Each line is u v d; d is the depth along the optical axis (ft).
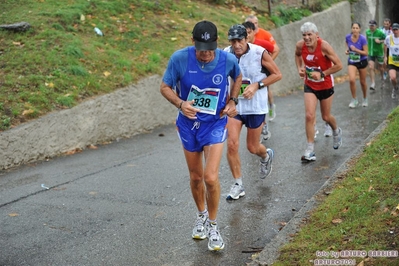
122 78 65.67
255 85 38.81
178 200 41.34
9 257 32.27
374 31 93.66
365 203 32.60
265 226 35.58
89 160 53.47
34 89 58.34
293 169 48.08
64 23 73.31
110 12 80.33
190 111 30.12
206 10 94.07
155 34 79.51
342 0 129.59
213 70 30.30
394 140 44.01
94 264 31.07
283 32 100.48
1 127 51.49
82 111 58.29
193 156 31.96
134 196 42.50
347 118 69.41
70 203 41.29
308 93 50.06
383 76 95.71
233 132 40.34
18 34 68.28
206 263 30.63
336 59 47.98
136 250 32.71
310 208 35.22
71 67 63.31
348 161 43.42
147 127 67.00
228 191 43.04
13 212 39.63
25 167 51.29
